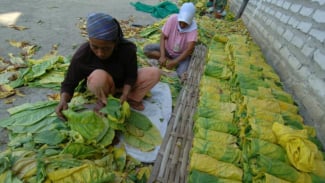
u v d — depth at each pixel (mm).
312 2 2672
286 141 1558
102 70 1964
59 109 1903
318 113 1996
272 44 3496
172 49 3291
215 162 1599
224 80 2729
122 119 1898
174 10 5742
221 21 5848
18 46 3084
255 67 2691
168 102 2504
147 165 1834
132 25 4629
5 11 4191
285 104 2119
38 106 2080
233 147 1742
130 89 2121
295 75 2572
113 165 1682
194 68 3275
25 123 1920
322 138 1854
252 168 1510
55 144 1733
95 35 1610
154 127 2123
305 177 1439
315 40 2387
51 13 4504
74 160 1479
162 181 1696
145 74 2191
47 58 2879
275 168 1469
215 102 2205
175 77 3051
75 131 1764
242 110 2002
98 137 1785
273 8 4039
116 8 5637
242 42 3602
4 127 1896
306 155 1420
